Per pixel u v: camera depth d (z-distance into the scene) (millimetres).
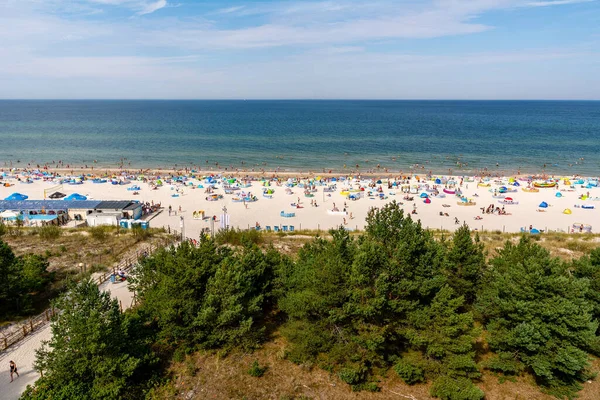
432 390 22922
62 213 63375
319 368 25203
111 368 21359
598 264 30172
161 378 24078
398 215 27297
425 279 25234
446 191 83438
